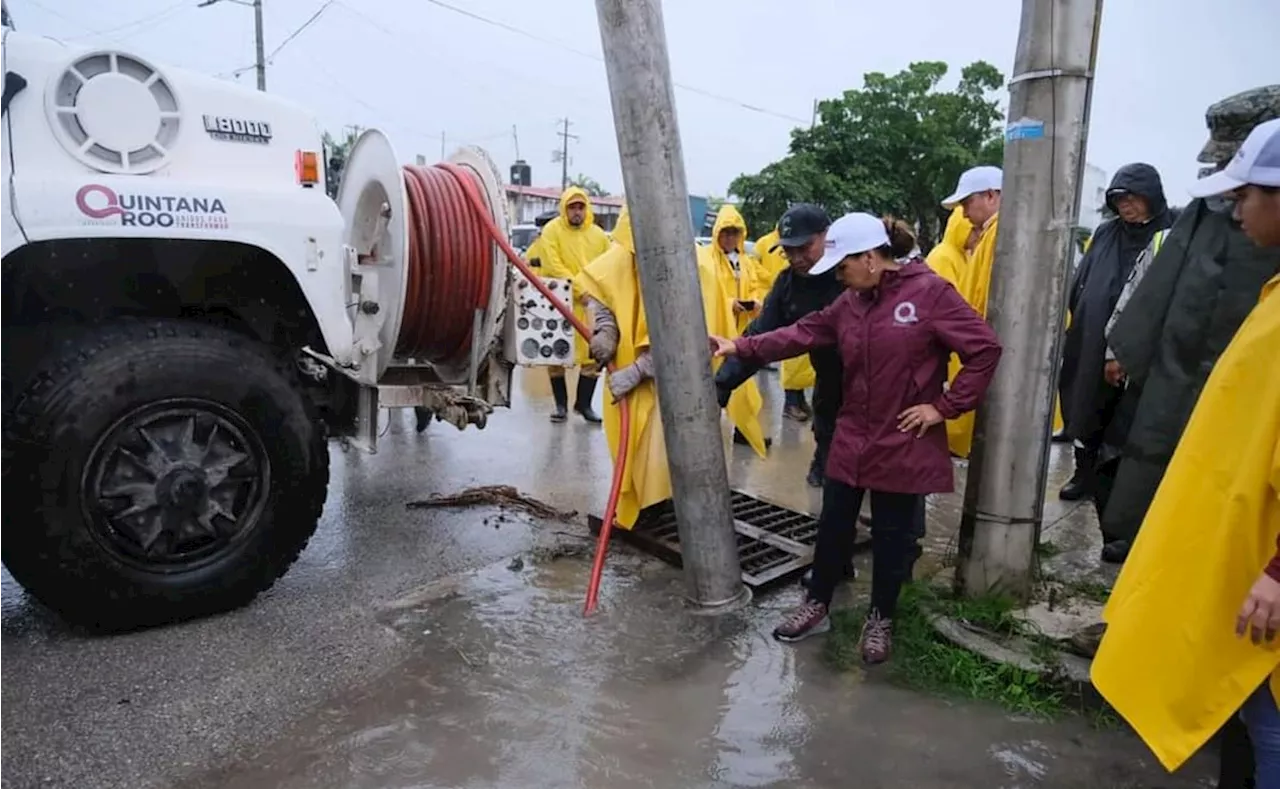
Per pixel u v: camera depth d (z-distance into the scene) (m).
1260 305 2.26
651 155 3.70
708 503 3.95
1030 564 3.79
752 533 4.80
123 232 3.41
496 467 6.32
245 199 3.67
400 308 4.47
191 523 3.63
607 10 3.64
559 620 3.88
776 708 3.22
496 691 3.27
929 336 3.30
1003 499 3.70
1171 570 2.30
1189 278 3.16
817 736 3.04
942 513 5.49
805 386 7.93
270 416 3.72
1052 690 3.30
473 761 2.85
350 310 4.27
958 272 5.68
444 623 3.81
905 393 3.35
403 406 4.98
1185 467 2.31
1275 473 2.07
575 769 2.83
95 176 3.42
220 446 3.69
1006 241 3.54
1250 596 2.07
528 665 3.47
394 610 3.92
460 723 3.06
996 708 3.24
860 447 3.43
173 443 3.59
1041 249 3.48
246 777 2.75
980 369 3.24
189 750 2.87
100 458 3.45
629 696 3.27
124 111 3.49
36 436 3.32
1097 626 3.41
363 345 4.48
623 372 4.33
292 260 3.78
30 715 3.03
